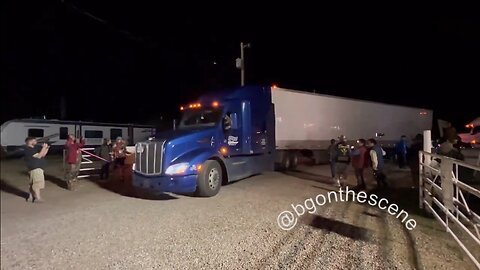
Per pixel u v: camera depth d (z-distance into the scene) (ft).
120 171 50.03
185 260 16.84
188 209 27.63
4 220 25.81
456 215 20.38
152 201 31.55
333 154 40.06
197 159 31.58
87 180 46.57
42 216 26.99
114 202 31.55
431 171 25.39
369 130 75.10
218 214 25.64
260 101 41.22
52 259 17.85
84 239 20.86
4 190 40.19
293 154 57.72
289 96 55.26
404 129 87.40
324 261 16.02
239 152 36.99
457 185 18.54
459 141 32.30
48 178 48.80
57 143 91.56
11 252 19.08
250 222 23.17
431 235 19.62
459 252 16.79
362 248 17.58
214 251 17.92
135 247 19.04
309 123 59.16
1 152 82.74
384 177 36.24
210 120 35.73
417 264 15.35
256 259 16.61
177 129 36.17
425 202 25.27
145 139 33.09
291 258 16.56
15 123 84.58
